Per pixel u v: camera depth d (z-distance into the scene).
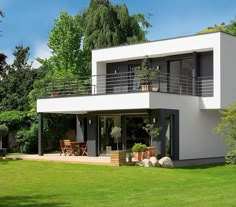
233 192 13.23
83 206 10.88
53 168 20.00
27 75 38.25
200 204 11.00
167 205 10.86
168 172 18.80
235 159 20.83
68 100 24.97
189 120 24.27
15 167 20.52
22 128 30.59
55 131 30.86
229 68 24.97
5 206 11.05
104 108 23.39
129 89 27.70
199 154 24.92
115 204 11.11
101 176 17.31
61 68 43.03
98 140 25.73
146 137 23.88
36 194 13.12
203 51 25.38
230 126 20.95
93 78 28.92
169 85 26.17
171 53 26.03
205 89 25.28
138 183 15.52
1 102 37.94
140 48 27.05
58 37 43.50
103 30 41.62
